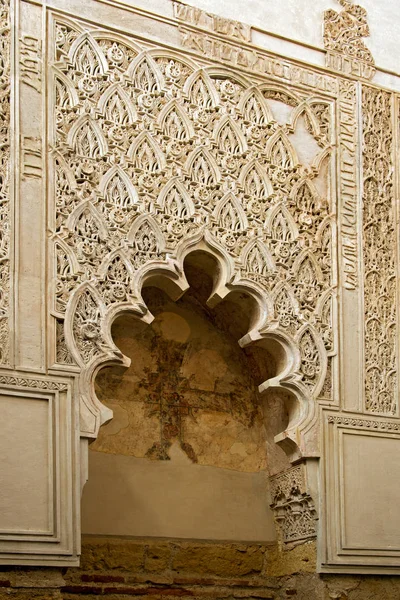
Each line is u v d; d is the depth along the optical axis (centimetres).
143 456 652
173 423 669
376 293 706
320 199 703
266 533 677
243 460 685
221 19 705
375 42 768
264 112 701
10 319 573
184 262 664
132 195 636
